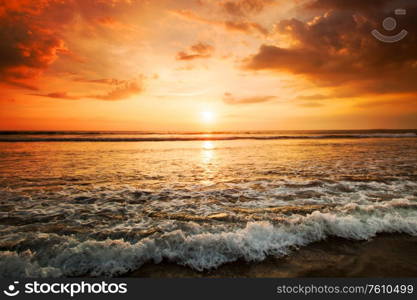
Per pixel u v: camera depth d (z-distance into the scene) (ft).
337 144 77.10
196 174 31.30
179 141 95.04
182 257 11.78
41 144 71.61
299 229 14.02
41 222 15.62
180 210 18.13
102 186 25.00
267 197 21.26
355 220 14.69
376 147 65.51
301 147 67.21
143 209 18.35
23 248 12.14
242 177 29.43
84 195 21.80
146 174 31.17
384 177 28.30
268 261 11.76
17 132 152.15
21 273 10.56
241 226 15.08
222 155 50.37
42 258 11.38
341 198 20.61
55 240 12.92
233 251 12.18
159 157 47.32
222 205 19.25
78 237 13.53
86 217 16.61
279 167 35.83
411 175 29.30
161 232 14.21
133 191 23.30
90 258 11.37
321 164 38.04
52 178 28.02
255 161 41.75
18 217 16.44
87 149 60.13
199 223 15.66
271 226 13.76
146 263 11.48
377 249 12.75
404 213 16.26
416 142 85.40
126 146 70.59
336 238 13.67
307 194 21.94
